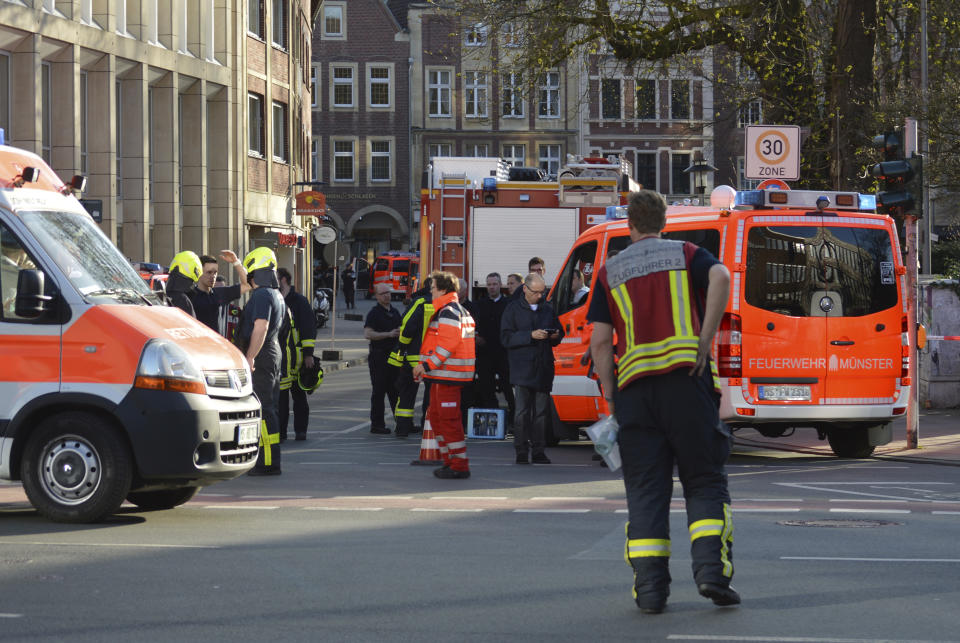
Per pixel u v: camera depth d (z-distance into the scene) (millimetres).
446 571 20625
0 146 27328
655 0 67062
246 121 106688
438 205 56281
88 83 87188
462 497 30016
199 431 25875
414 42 197125
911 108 59125
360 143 197750
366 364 89438
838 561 21312
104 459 25531
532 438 37688
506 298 48312
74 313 25891
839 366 36469
